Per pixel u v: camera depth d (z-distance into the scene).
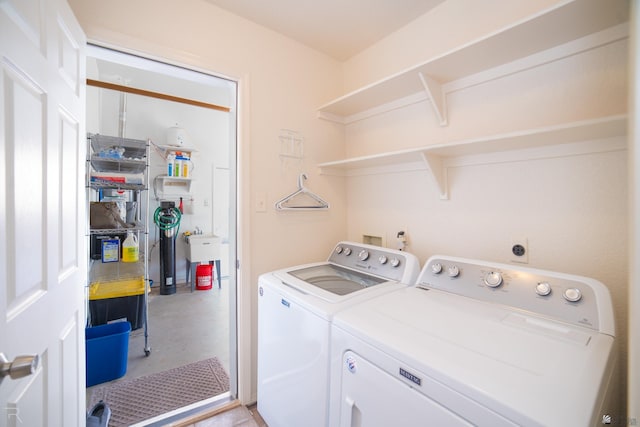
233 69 1.69
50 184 0.85
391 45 1.92
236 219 1.77
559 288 1.01
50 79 0.85
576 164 1.19
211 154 4.60
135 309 2.69
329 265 1.83
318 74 2.11
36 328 0.77
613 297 1.09
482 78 1.45
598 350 0.78
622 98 1.07
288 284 1.42
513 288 1.11
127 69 3.59
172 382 1.97
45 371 0.83
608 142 1.10
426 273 1.39
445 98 1.62
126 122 3.96
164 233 3.93
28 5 0.72
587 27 1.08
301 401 1.22
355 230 2.22
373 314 1.04
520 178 1.35
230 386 1.83
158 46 1.44
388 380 0.83
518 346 0.81
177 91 4.16
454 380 0.69
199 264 4.38
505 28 1.10
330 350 1.06
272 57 1.86
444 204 1.65
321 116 2.10
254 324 1.77
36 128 0.77
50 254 0.86
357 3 1.63
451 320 0.98
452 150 1.42
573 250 1.19
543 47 1.23
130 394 1.83
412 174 1.82
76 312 1.10
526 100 1.32
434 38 1.68
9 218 0.64
